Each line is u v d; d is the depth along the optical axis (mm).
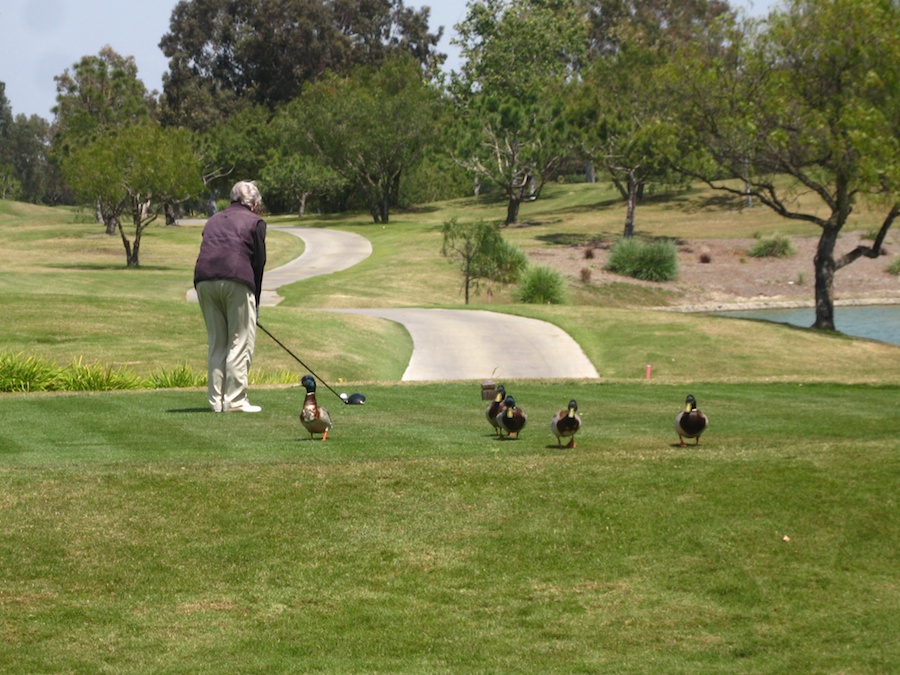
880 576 7062
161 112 114375
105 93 94188
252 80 120250
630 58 67000
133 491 8555
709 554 7391
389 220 93250
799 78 32469
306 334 29328
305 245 75750
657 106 62875
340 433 11203
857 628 6289
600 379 18156
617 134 66875
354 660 5926
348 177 91938
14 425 11844
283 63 117812
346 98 89875
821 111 32281
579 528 7812
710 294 55250
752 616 6492
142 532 7754
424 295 51406
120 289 51125
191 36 116938
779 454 9547
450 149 78250
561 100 74938
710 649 6047
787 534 7684
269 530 7801
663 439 10797
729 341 30891
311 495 8469
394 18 124500
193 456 9805
